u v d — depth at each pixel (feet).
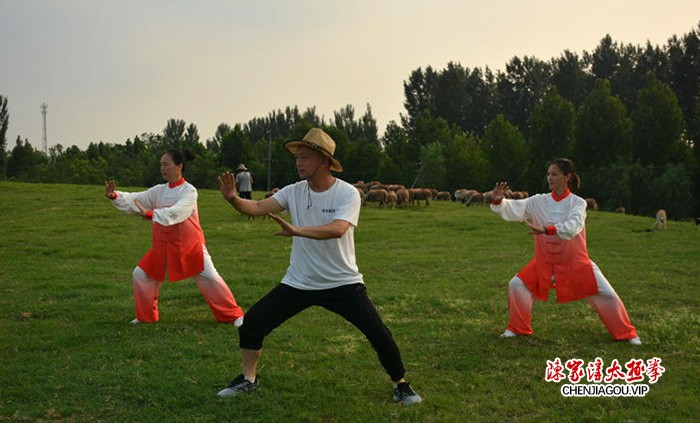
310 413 18.20
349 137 302.25
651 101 156.87
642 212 149.18
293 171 208.23
